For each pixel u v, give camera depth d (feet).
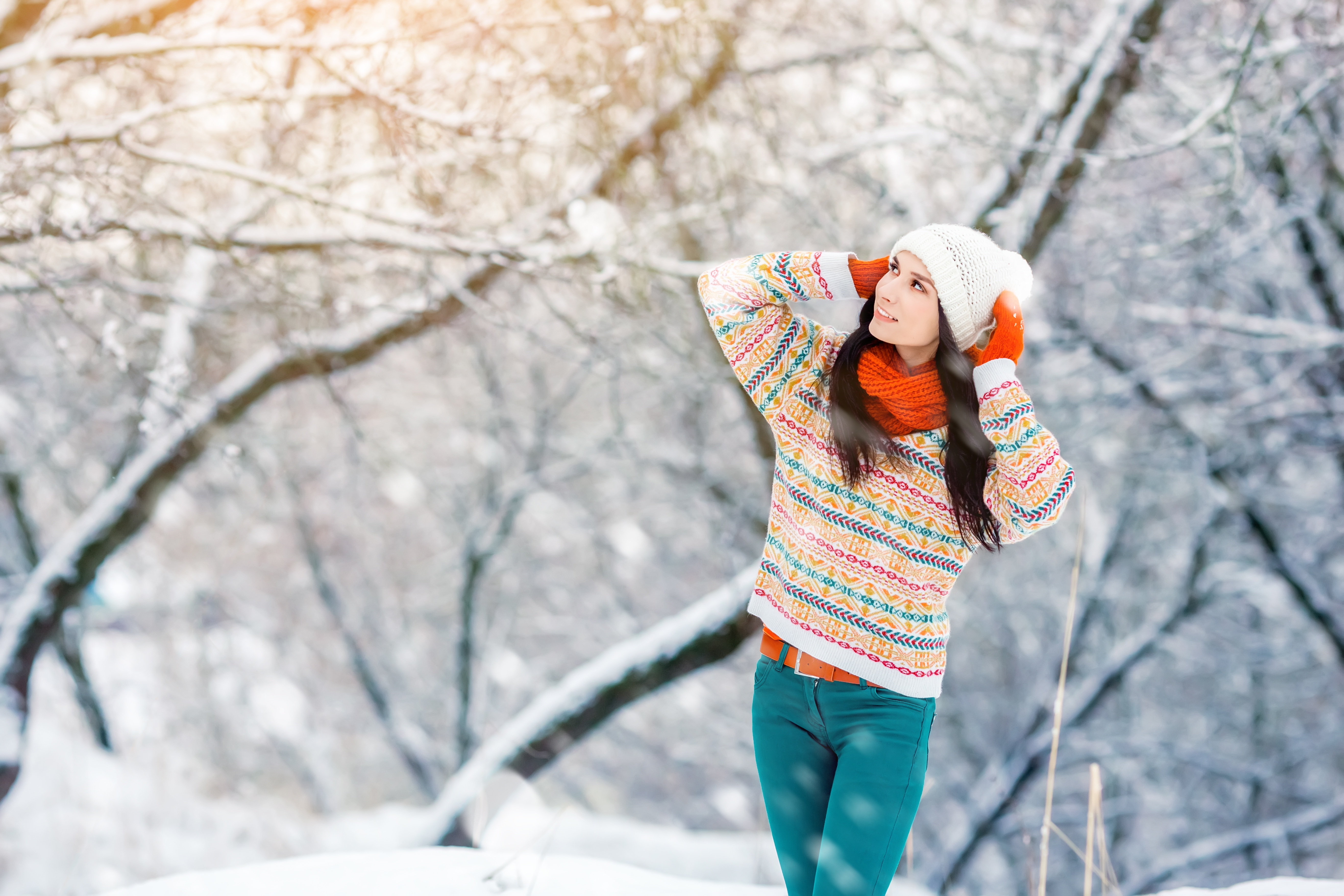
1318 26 18.24
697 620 18.83
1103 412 26.20
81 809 17.44
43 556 29.37
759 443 21.09
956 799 34.12
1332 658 28.66
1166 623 27.84
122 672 32.50
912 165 23.38
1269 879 10.16
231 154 16.81
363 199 16.97
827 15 22.12
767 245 24.03
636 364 23.67
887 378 6.20
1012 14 22.56
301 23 14.10
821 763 6.46
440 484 34.47
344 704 36.29
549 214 17.29
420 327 19.04
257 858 17.69
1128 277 24.47
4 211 13.47
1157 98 21.21
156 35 13.94
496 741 19.13
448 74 15.15
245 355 22.85
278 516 33.81
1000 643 32.50
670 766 37.24
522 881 8.16
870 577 6.20
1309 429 24.61
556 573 36.83
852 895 5.87
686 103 18.08
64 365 23.36
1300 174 22.90
